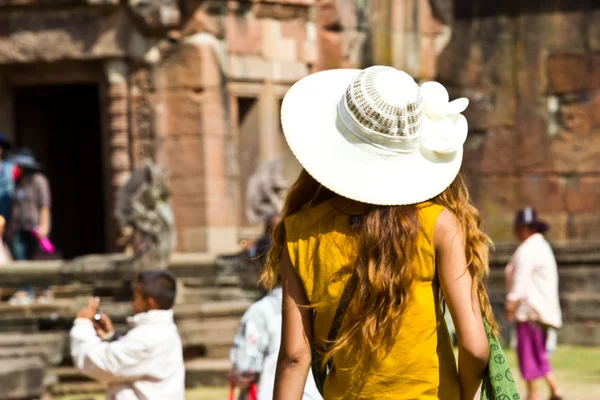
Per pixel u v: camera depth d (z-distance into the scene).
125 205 33.22
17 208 36.09
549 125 51.34
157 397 13.41
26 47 43.56
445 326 7.94
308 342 8.05
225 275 36.31
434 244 7.80
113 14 43.25
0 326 29.41
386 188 7.87
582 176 50.66
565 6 51.22
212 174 43.38
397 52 52.38
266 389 14.37
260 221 42.62
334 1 49.09
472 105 52.75
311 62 47.97
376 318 7.71
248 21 45.19
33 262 34.56
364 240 7.80
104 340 14.00
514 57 52.12
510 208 51.78
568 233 50.78
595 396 27.12
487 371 7.92
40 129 50.44
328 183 7.95
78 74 44.41
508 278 26.52
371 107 7.86
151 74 43.53
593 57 50.66
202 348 29.88
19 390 20.89
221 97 43.81
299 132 8.18
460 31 53.41
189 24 43.44
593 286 43.38
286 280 8.14
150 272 13.74
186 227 43.50
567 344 41.00
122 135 43.72
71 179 52.75
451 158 8.10
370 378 7.76
